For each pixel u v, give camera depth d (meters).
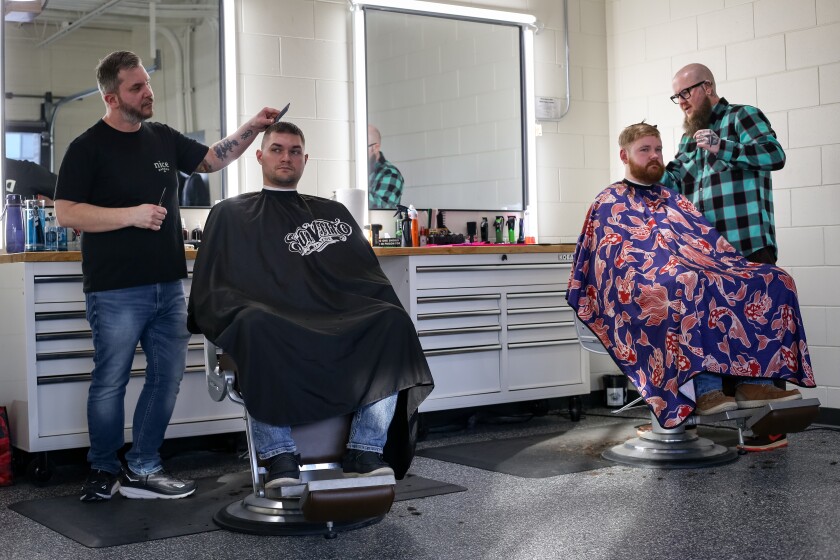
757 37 4.97
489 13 5.28
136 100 3.26
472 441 4.44
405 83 5.05
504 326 4.71
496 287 4.69
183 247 3.48
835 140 4.65
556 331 4.88
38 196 4.22
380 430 2.78
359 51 4.89
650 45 5.52
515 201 5.42
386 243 4.70
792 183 4.82
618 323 3.76
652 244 3.78
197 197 4.50
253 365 2.67
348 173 4.91
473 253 4.57
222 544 2.75
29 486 3.71
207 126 4.56
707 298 3.54
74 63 4.29
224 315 2.80
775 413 3.41
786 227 4.85
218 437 4.34
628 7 5.63
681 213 3.95
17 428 3.77
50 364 3.69
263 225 3.18
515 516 2.98
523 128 5.44
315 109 4.82
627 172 4.03
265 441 2.74
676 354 3.52
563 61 5.62
